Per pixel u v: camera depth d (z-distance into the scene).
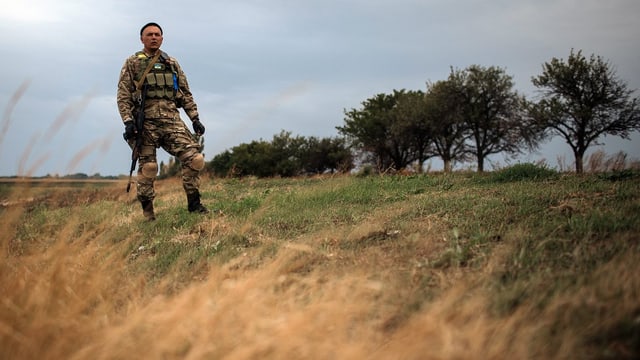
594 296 2.76
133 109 6.29
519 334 2.50
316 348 2.38
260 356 2.39
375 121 40.44
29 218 6.71
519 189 6.22
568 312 2.65
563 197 5.22
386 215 5.49
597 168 7.91
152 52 6.37
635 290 2.76
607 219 4.02
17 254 4.50
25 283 3.15
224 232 5.50
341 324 2.56
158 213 7.09
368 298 3.06
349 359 2.32
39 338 2.63
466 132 35.91
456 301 2.88
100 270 3.44
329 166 42.44
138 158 6.45
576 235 3.86
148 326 2.69
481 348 2.39
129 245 5.15
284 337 2.39
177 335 2.56
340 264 3.92
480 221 4.70
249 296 2.87
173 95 6.40
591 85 30.28
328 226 5.34
